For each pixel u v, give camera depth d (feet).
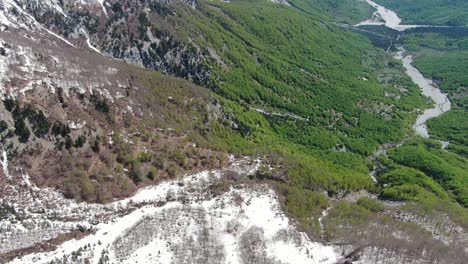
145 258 340.18
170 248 353.92
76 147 410.72
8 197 355.77
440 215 472.44
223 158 484.74
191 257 347.15
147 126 477.36
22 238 332.80
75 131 418.51
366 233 404.77
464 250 402.11
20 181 369.91
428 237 411.95
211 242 366.63
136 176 418.51
